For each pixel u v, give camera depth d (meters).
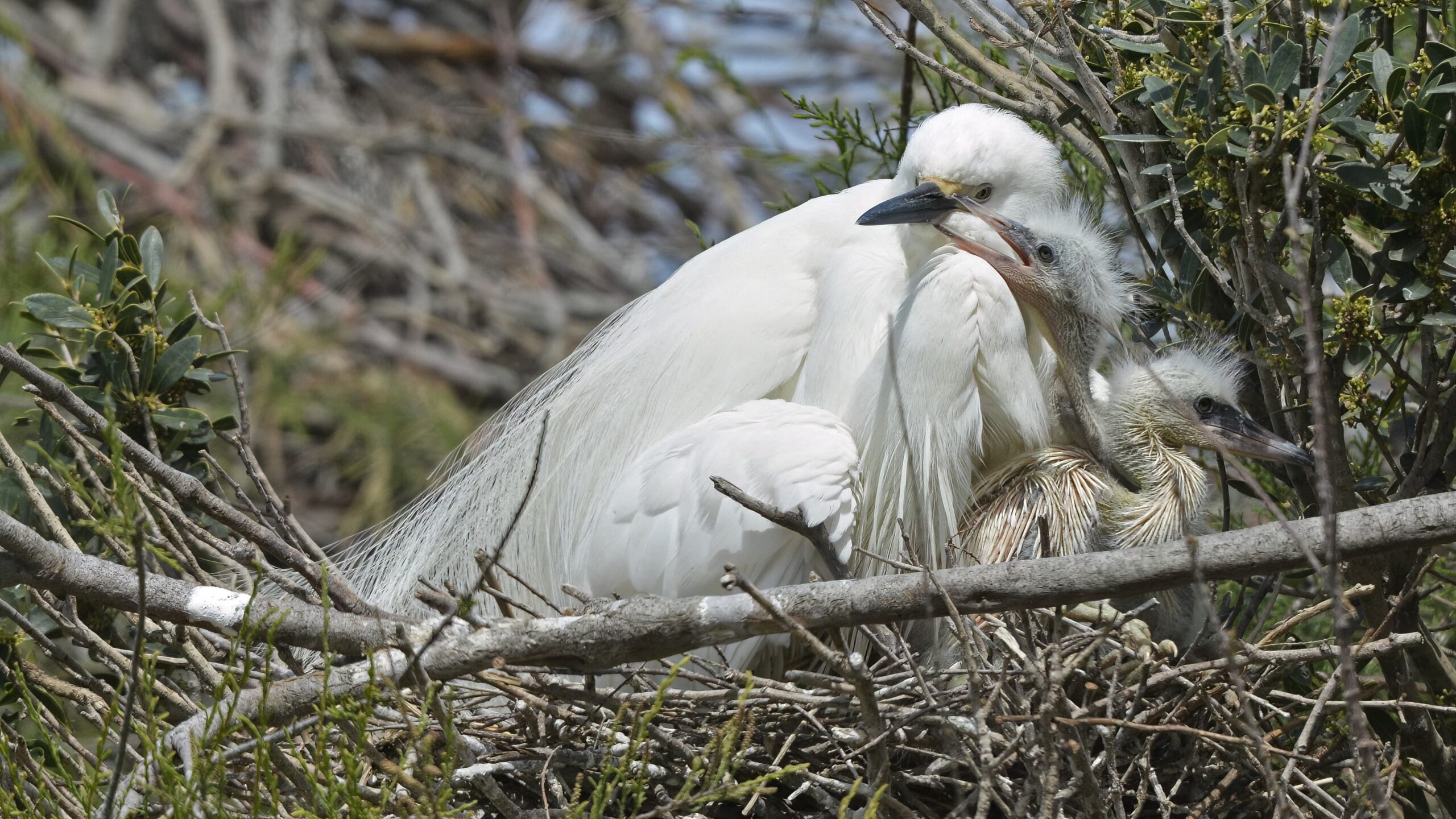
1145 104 6.92
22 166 13.46
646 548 7.03
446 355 15.30
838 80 16.95
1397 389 6.72
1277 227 6.78
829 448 6.87
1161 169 6.60
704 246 9.01
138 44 17.36
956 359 7.05
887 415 7.15
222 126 16.33
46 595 6.98
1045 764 5.39
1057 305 7.54
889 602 5.44
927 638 7.09
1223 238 6.71
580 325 16.14
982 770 5.41
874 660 7.15
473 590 5.29
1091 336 7.62
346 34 17.92
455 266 15.89
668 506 7.03
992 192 7.53
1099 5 7.82
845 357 7.41
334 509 14.08
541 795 6.04
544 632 5.61
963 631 5.43
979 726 5.38
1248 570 5.25
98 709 6.73
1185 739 6.46
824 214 7.88
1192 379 7.35
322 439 14.18
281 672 6.46
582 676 7.13
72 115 15.28
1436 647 6.79
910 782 6.25
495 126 17.75
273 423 13.09
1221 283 6.39
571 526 7.82
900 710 6.13
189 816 5.18
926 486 7.04
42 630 7.27
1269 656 5.90
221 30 17.14
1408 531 5.21
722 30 17.00
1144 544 7.25
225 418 8.04
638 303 8.45
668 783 6.23
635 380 7.87
